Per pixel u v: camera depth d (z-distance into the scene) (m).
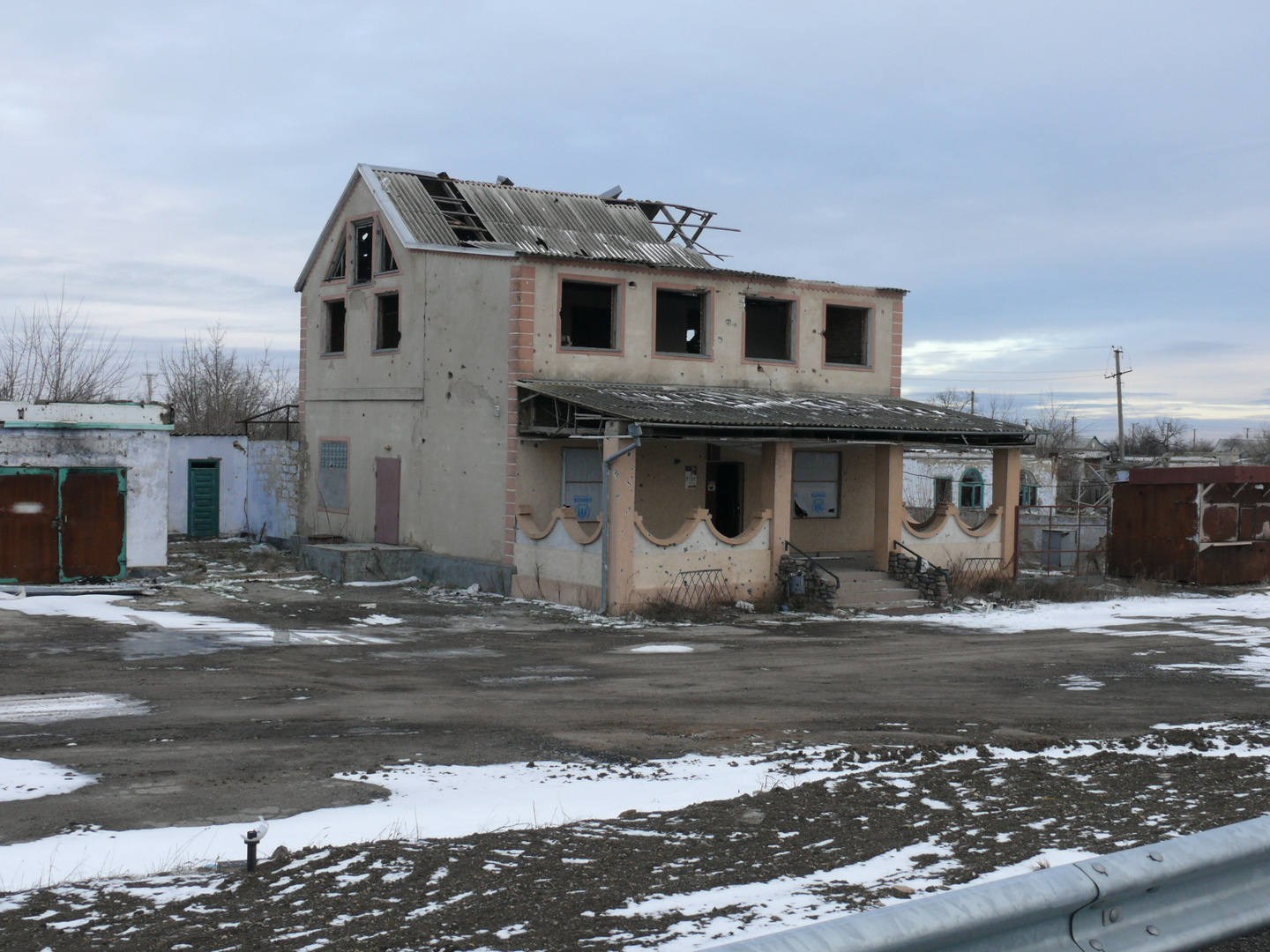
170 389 53.88
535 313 23.38
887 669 15.84
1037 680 15.01
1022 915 3.06
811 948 2.72
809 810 7.66
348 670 15.25
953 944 3.00
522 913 5.42
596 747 10.58
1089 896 3.19
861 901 5.48
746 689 14.11
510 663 16.16
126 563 22.72
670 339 25.89
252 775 9.32
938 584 23.17
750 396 24.88
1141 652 17.67
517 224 28.02
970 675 15.35
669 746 10.67
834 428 22.62
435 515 25.70
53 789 8.75
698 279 25.45
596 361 24.16
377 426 27.78
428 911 5.52
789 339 27.16
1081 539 31.09
